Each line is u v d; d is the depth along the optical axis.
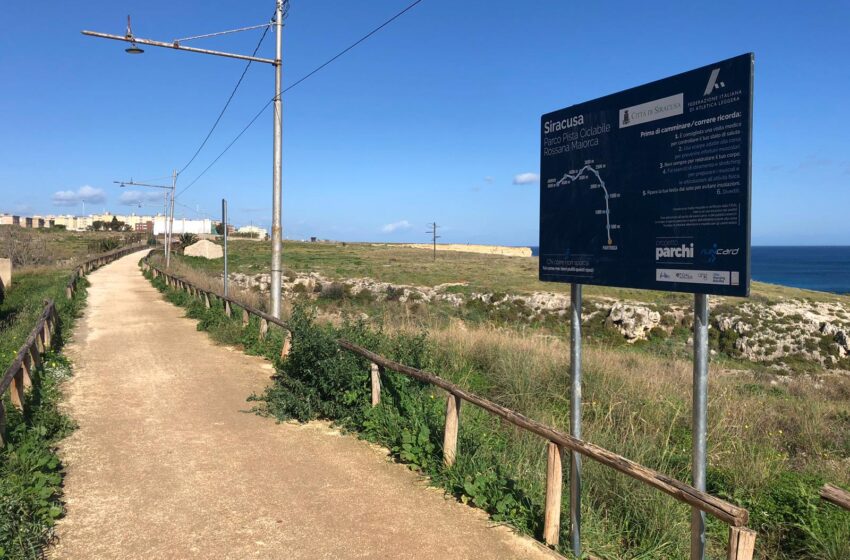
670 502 4.90
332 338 8.02
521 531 4.65
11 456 5.49
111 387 9.55
